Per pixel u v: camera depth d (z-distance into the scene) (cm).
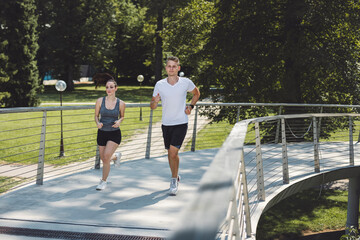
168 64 484
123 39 6059
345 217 1270
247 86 1817
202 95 1912
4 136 1975
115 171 639
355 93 1616
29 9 3525
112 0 5181
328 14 1527
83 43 5112
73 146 1694
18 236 356
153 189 532
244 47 1683
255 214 455
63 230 370
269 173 728
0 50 3394
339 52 1611
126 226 383
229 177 72
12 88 3441
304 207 1361
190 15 2545
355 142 1227
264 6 1655
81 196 489
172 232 46
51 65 4975
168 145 507
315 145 755
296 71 1677
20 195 489
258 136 510
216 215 52
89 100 4081
